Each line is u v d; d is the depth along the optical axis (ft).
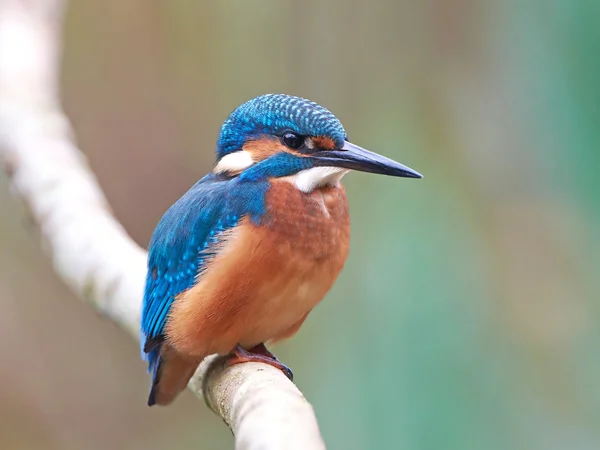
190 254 25.81
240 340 25.98
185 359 26.58
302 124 26.27
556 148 37.04
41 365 46.06
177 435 45.98
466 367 33.60
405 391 33.40
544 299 35.14
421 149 38.37
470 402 33.35
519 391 33.73
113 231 31.27
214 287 25.00
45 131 36.47
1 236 46.34
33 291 46.39
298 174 26.07
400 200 35.96
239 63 42.73
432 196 36.37
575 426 33.47
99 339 46.65
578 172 36.68
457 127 38.63
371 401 33.60
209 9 42.60
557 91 37.24
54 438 45.60
